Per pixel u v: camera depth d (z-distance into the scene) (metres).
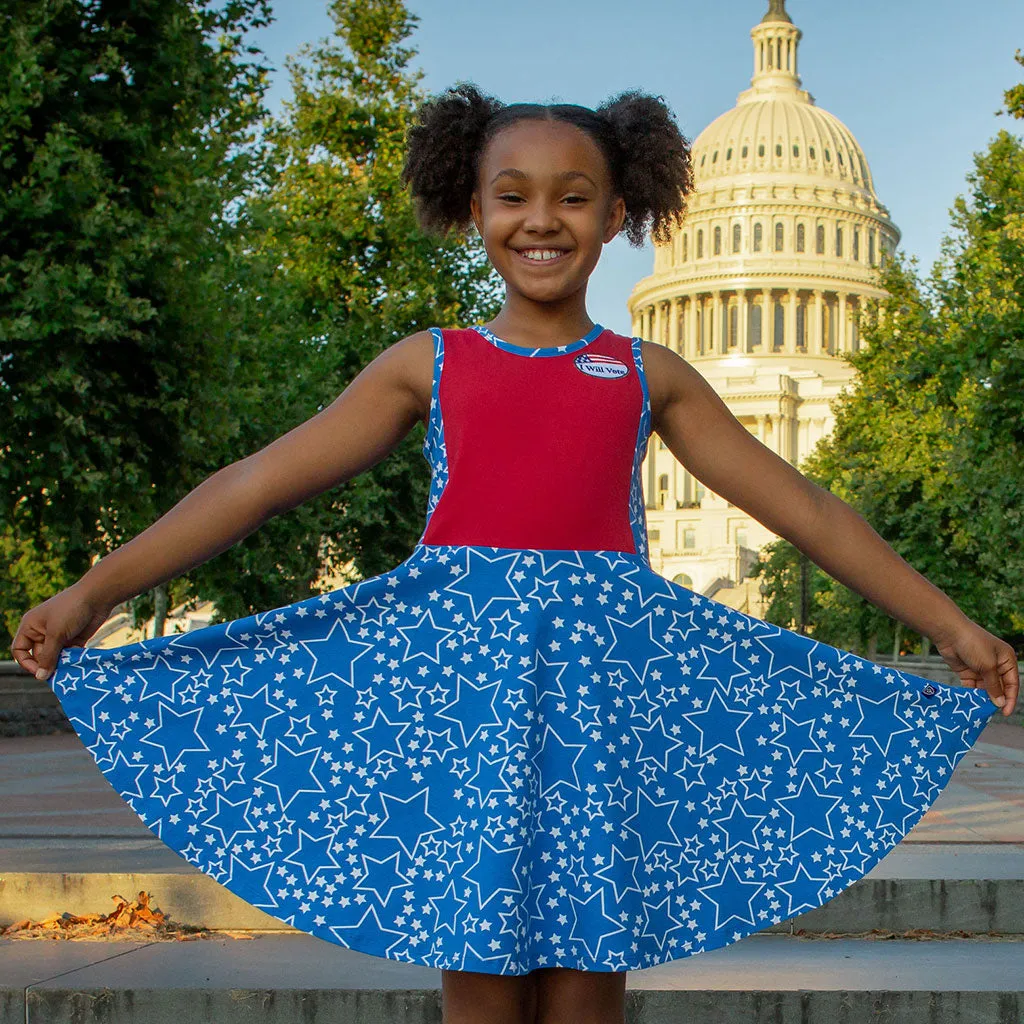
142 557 2.42
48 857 6.43
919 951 5.35
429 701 2.40
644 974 4.82
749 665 2.53
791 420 103.06
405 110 30.14
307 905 2.39
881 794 2.55
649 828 2.42
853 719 2.57
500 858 2.22
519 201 2.47
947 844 7.12
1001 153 24.86
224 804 2.46
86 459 12.20
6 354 12.02
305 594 27.70
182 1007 4.48
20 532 14.34
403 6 31.03
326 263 29.00
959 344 19.89
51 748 17.61
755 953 5.30
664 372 2.53
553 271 2.46
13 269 11.63
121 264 11.84
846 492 36.53
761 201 109.69
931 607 2.54
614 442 2.43
